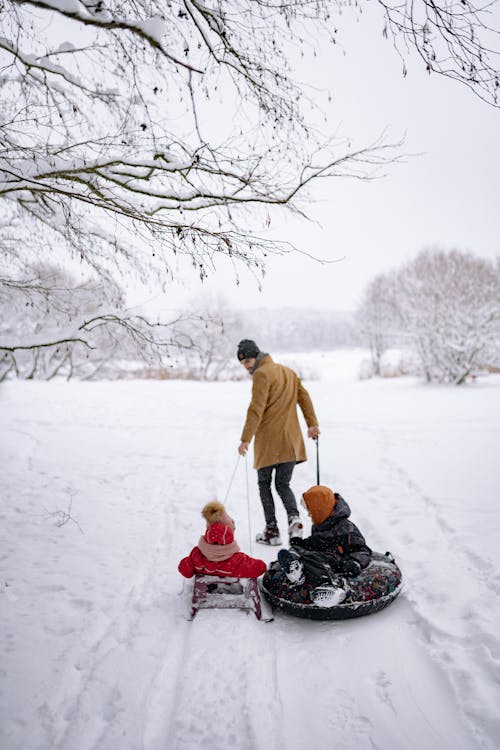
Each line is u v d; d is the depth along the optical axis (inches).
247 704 101.0
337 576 135.5
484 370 966.4
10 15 126.3
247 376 1346.0
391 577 140.7
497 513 212.8
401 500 241.0
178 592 149.3
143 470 299.6
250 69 135.8
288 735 93.9
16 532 195.6
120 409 536.4
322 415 534.9
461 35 111.8
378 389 864.3
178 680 108.9
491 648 115.2
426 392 781.9
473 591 144.3
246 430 183.3
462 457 325.4
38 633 125.8
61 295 209.9
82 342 172.9
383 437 406.0
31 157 139.0
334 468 309.3
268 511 189.8
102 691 105.0
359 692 106.0
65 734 93.7
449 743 91.3
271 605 142.5
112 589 150.1
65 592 147.6
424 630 127.4
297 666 115.1
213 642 122.5
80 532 197.2
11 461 301.0
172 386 851.4
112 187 144.8
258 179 140.4
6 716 97.7
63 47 139.9
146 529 202.4
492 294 933.8
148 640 123.6
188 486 268.4
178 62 104.7
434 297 932.0
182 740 92.2
